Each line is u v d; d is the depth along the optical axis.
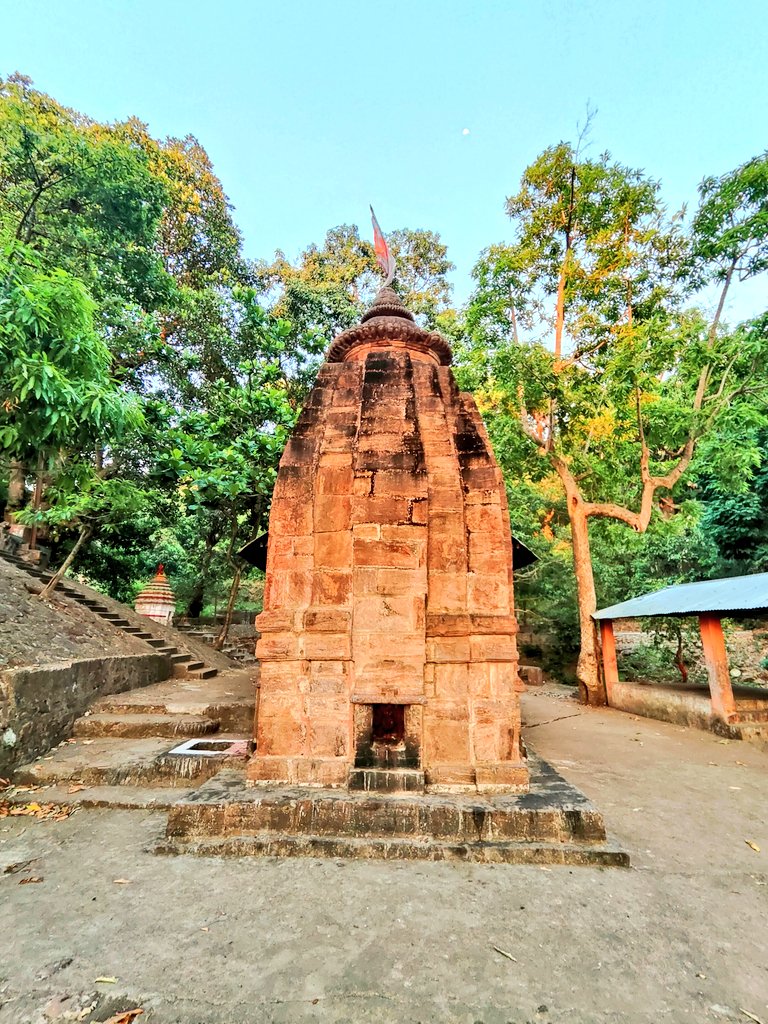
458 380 13.53
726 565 17.66
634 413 12.71
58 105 17.61
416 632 4.76
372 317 7.20
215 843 4.08
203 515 16.98
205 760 5.95
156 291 16.28
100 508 11.59
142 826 4.80
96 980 2.64
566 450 13.56
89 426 6.12
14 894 3.51
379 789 4.44
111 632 11.65
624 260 12.58
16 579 11.47
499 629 4.88
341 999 2.53
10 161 13.30
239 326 15.55
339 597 4.96
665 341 11.52
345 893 3.47
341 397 5.73
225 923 3.13
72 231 14.40
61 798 5.48
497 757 4.68
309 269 22.41
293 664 4.87
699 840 4.65
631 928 3.17
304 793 4.40
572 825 4.15
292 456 5.45
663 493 14.95
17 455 6.16
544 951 2.92
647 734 9.41
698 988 2.66
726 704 9.27
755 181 11.09
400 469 5.09
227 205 22.52
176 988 2.59
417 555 4.90
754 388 12.12
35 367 5.09
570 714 11.55
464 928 3.11
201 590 22.00
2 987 2.59
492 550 5.15
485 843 4.05
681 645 14.81
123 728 7.56
